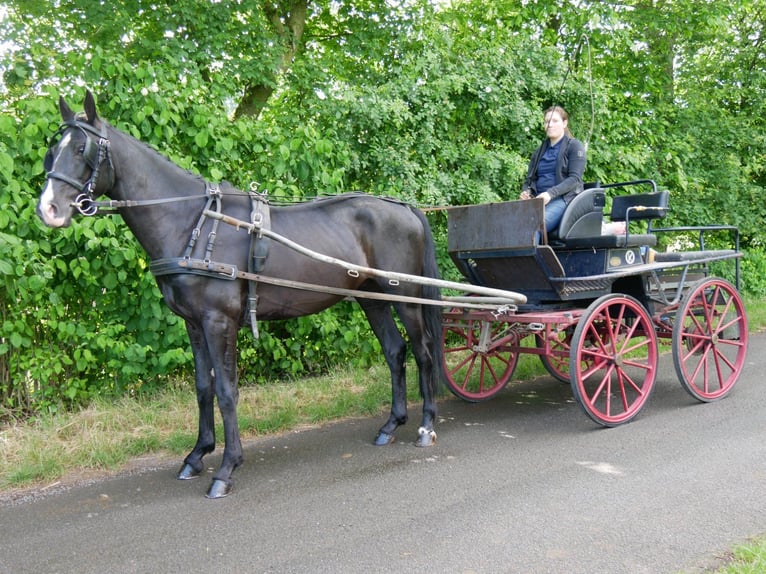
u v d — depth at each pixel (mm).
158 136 5609
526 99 8461
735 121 10969
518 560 3033
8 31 5977
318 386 6258
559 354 5371
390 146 7160
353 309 6758
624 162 8914
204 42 7457
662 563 2961
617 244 5020
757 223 11352
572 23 9430
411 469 4312
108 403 5492
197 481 4219
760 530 3244
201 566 3066
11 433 4922
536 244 4898
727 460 4219
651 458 4332
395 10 8641
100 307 5680
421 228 4996
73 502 3895
